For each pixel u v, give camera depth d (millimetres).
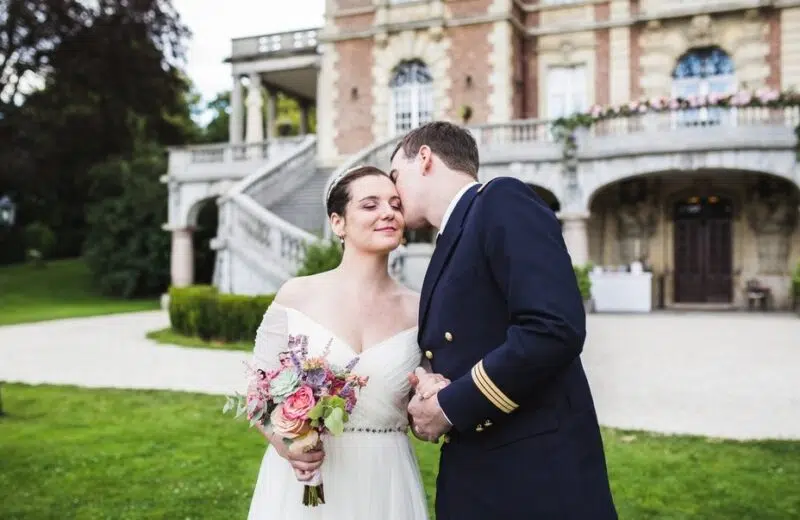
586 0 23609
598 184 19734
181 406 7969
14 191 38094
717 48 22391
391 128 24531
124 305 25469
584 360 11117
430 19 23562
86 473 5512
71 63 30406
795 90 20984
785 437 6445
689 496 4871
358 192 2713
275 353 2729
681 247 22844
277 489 2703
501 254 2254
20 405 8055
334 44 25156
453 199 2537
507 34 22875
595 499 2281
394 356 2678
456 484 2404
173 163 24859
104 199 30438
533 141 20500
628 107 19312
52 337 15320
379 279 2801
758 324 16688
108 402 8203
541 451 2277
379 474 2664
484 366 2174
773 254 21734
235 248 15820
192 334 14375
